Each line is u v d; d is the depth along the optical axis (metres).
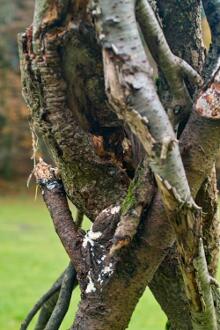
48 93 2.19
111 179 2.28
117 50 1.91
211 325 2.20
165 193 1.95
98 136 2.27
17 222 17.25
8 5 24.97
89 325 2.21
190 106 2.15
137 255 2.14
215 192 2.56
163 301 2.57
